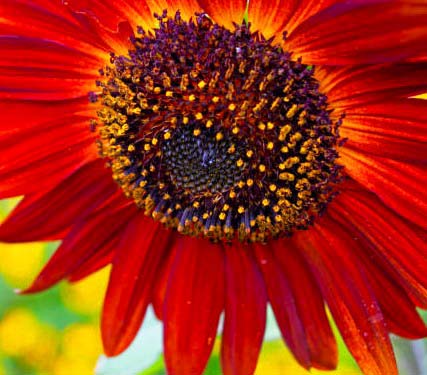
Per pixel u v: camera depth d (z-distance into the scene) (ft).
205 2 0.88
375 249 0.94
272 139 0.90
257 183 0.92
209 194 0.93
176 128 0.91
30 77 0.91
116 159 0.95
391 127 0.89
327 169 0.91
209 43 0.89
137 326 0.98
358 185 0.93
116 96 0.92
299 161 0.91
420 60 0.84
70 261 0.97
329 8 0.83
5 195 0.94
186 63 0.89
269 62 0.88
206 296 0.97
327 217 0.96
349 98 0.89
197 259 0.98
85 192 0.97
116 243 1.00
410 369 1.05
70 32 0.91
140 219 0.99
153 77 0.90
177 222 0.97
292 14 0.87
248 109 0.89
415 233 0.92
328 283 0.95
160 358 1.06
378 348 0.93
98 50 0.92
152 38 0.90
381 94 0.88
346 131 0.90
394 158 0.89
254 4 0.87
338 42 0.85
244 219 0.94
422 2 0.79
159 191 0.95
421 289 0.92
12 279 1.53
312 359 0.95
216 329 0.97
